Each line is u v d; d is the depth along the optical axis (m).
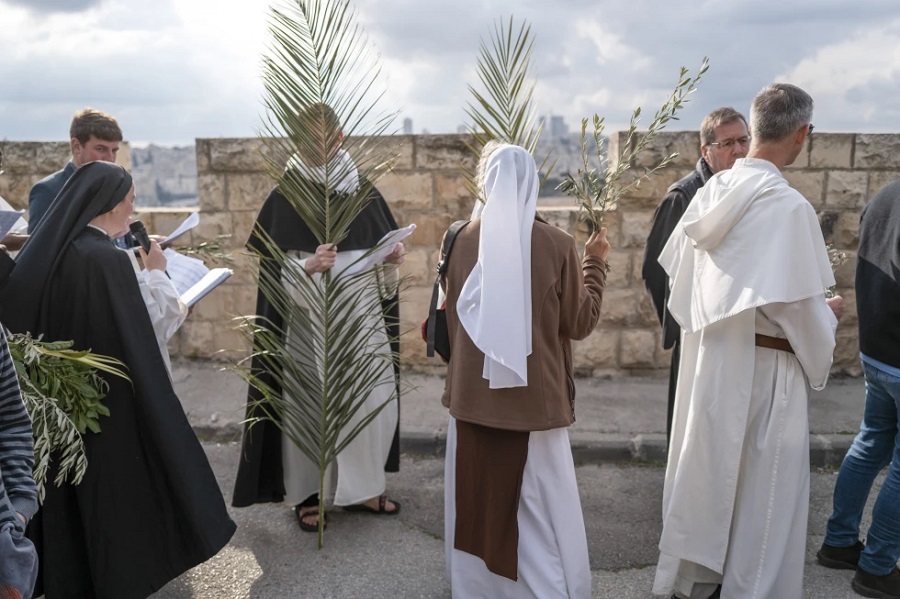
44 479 2.49
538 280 2.50
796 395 2.70
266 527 3.75
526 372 2.47
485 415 2.54
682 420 2.96
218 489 2.89
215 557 3.45
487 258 2.43
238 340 6.05
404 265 5.83
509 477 2.58
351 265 3.22
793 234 2.57
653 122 2.81
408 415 5.02
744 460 2.77
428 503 4.00
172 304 2.86
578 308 2.58
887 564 3.04
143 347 2.72
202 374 5.85
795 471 2.70
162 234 5.93
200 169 5.80
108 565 2.74
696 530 2.81
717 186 2.79
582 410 5.14
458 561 2.75
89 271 2.67
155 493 2.81
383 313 3.64
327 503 3.95
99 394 2.69
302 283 3.33
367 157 3.15
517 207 2.50
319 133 3.02
